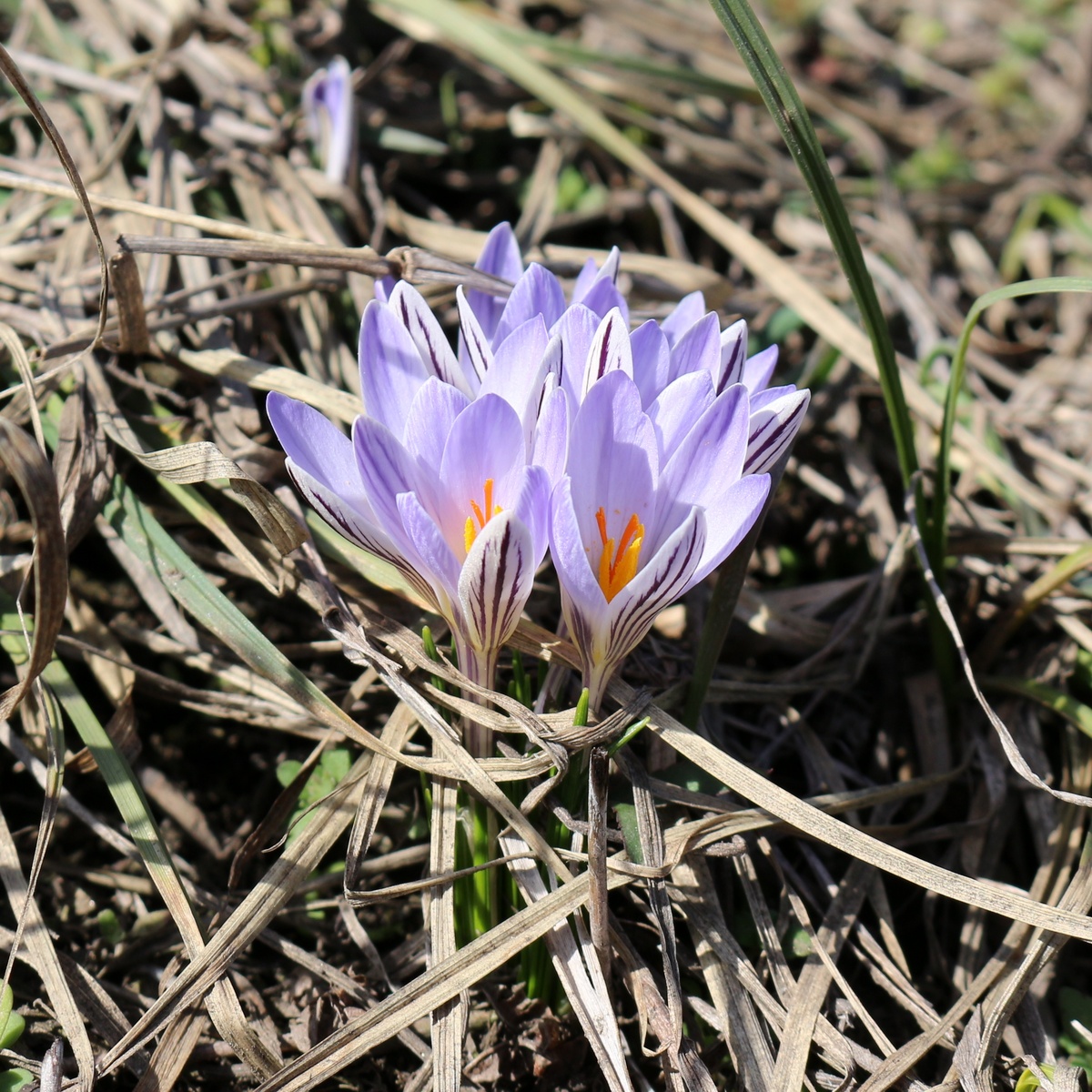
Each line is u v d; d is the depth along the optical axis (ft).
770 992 1.00
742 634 1.14
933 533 1.11
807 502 1.28
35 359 1.11
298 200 1.26
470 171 1.55
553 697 1.00
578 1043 0.97
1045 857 1.06
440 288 1.20
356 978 0.99
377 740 0.97
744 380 0.96
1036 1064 0.95
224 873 1.05
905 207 1.60
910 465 1.09
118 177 1.24
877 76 1.93
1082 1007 1.01
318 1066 0.91
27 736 1.03
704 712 1.08
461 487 0.88
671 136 1.56
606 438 0.88
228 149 1.29
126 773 0.99
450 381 0.93
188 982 0.93
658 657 1.07
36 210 1.20
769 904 1.04
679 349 0.93
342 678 1.10
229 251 1.06
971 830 1.09
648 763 1.02
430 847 1.00
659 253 1.53
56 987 0.95
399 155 1.47
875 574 1.16
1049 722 1.14
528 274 0.95
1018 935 1.00
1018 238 1.61
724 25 0.97
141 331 1.09
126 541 1.04
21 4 1.42
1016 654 1.18
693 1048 0.93
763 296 1.38
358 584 1.07
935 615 1.11
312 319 1.19
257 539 1.07
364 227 1.28
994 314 1.53
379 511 0.88
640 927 1.01
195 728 1.10
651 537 0.90
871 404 1.32
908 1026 1.02
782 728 1.11
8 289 1.16
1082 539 1.17
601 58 1.54
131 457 1.10
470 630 0.90
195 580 1.01
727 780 0.97
